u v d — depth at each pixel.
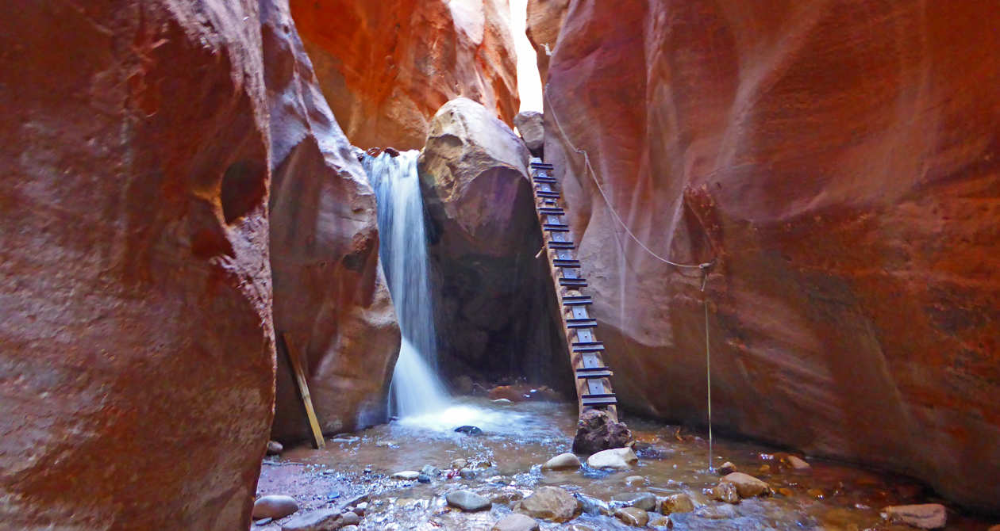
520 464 5.61
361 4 15.09
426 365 10.48
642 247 7.37
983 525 3.82
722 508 4.20
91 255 1.55
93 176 1.54
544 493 4.31
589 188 9.05
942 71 3.65
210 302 1.96
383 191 10.58
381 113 15.91
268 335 2.29
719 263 5.84
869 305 4.37
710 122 5.87
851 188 4.38
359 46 15.31
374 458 5.86
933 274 3.74
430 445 6.46
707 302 6.06
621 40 8.33
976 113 3.42
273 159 6.27
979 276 3.48
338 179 7.28
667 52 6.31
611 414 6.39
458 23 18.69
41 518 1.46
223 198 2.22
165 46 1.68
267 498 4.13
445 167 10.56
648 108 6.98
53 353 1.47
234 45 2.04
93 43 1.52
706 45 5.92
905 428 4.51
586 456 5.93
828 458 5.40
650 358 7.38
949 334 3.71
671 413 7.54
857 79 4.36
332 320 7.09
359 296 7.45
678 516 4.09
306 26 14.41
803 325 5.19
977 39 3.40
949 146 3.61
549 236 8.93
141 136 1.65
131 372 1.67
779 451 5.85
